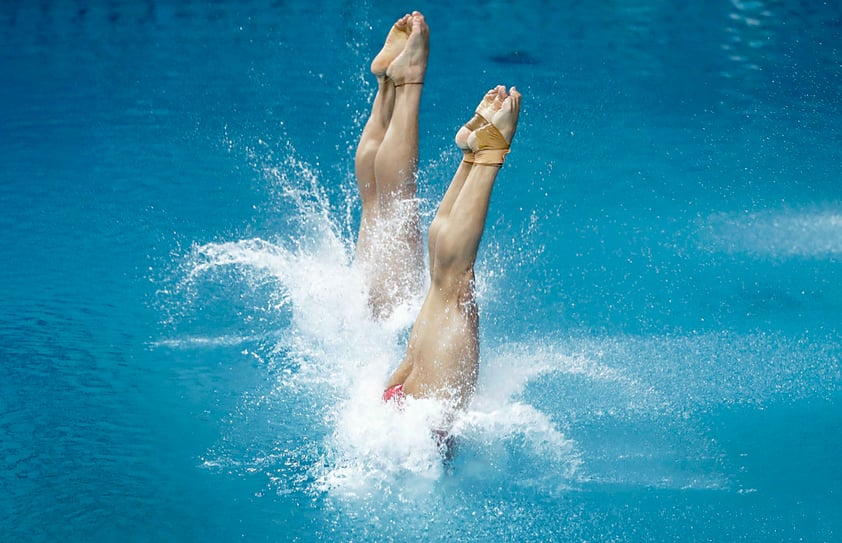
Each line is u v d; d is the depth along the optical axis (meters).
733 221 25.06
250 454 15.50
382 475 15.02
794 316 20.27
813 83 35.22
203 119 32.16
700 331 19.69
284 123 31.81
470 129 14.41
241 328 19.73
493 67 36.69
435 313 14.79
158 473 14.98
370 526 13.83
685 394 17.33
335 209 25.28
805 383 17.67
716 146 29.84
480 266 22.61
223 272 22.19
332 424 16.30
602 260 23.08
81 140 30.70
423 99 33.12
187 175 28.02
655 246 23.77
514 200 26.30
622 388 17.47
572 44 39.72
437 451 15.11
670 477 14.88
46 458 15.37
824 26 41.50
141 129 31.52
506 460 15.31
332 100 33.84
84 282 21.91
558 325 19.91
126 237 24.25
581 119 31.98
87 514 14.00
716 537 13.48
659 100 33.72
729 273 22.38
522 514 14.04
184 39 40.62
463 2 45.00
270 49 39.25
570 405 16.86
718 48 39.22
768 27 41.56
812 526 13.66
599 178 27.70
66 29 41.91
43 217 25.48
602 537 13.51
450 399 14.91
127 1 45.44
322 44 39.81
